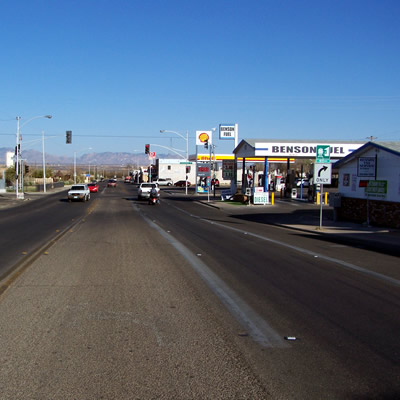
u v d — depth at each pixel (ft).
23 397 14.67
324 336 20.95
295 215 107.65
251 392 15.07
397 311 25.34
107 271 36.58
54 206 138.31
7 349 18.99
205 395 14.85
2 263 40.24
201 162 234.17
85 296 28.30
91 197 193.26
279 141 147.43
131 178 493.36
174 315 24.17
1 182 221.46
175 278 33.83
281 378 16.19
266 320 23.39
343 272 36.83
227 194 169.68
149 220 91.61
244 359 17.99
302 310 25.36
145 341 20.06
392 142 82.43
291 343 19.95
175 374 16.49
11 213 110.52
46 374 16.47
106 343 19.79
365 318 23.93
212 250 48.85
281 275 35.29
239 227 78.79
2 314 24.25
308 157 153.79
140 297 28.07
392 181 76.74
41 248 50.14
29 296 28.27
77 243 54.75
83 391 15.11
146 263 40.42
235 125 198.49
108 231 69.41
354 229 74.79
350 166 90.33
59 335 20.84
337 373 16.65
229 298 27.89
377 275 35.65
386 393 15.03
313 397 14.71
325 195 153.79
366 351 19.02
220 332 21.39
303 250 49.80
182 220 92.84
